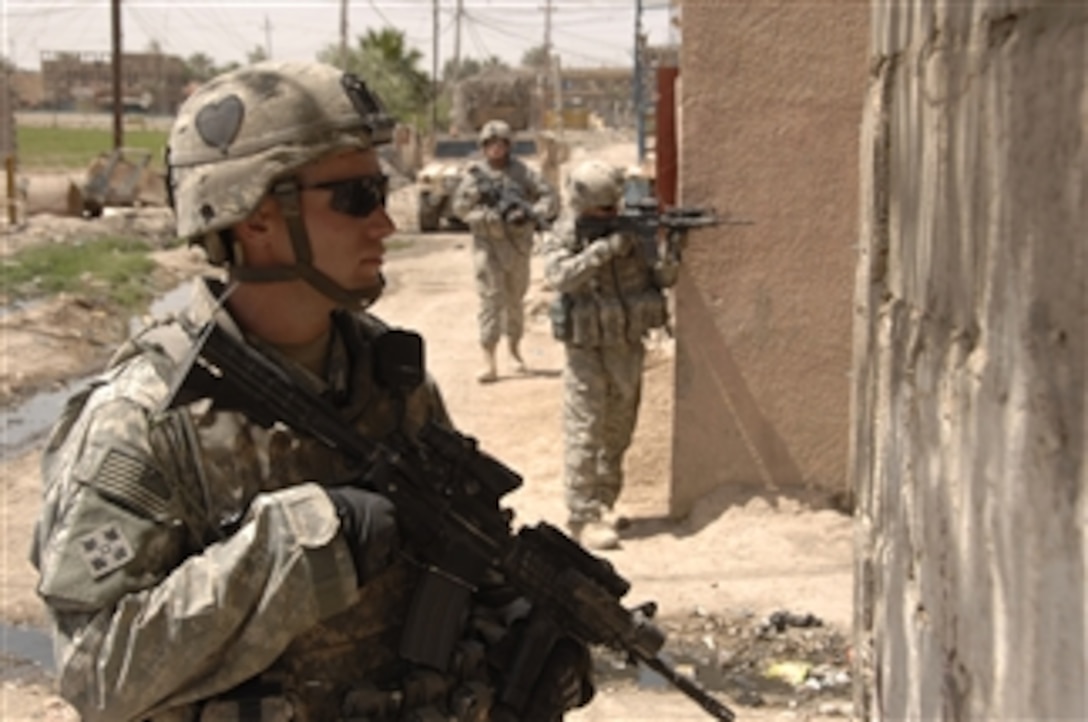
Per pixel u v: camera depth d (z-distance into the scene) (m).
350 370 2.23
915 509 2.33
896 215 2.64
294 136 2.04
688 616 5.41
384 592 2.17
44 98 87.81
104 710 1.92
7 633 5.38
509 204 9.88
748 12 6.29
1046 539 1.44
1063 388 1.38
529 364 10.84
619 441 6.30
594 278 6.09
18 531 6.65
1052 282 1.41
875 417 2.92
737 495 6.56
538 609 2.26
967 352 1.87
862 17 6.24
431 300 14.94
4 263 15.91
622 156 40.59
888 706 2.63
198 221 2.07
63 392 10.62
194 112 2.12
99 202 24.08
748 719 4.46
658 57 24.19
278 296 2.15
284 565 1.88
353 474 2.12
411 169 34.06
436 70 52.12
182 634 1.87
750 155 6.38
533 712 2.24
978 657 1.78
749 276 6.47
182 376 1.99
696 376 6.55
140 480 1.96
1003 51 1.61
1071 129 1.34
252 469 2.05
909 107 2.47
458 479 2.17
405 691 2.13
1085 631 1.30
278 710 2.00
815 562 5.98
